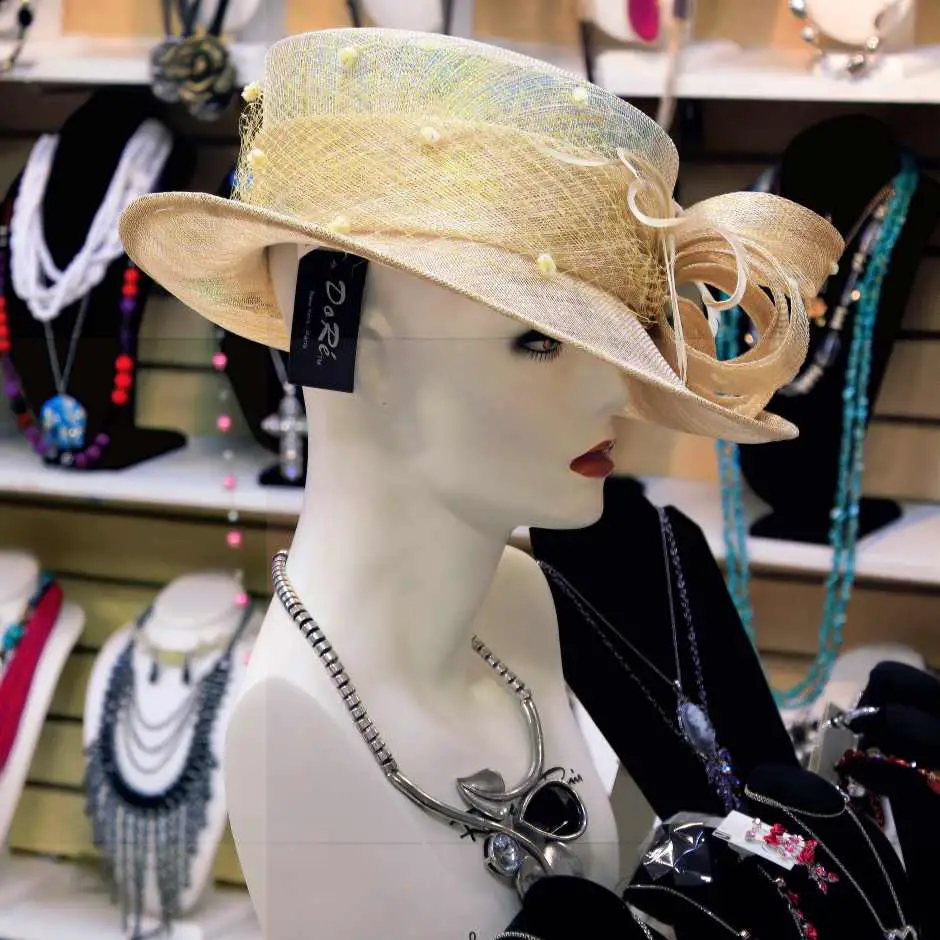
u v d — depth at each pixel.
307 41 0.64
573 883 0.70
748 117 1.13
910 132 1.12
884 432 0.90
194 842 0.64
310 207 0.63
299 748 0.70
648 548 0.84
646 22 1.14
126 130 1.33
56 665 0.65
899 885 0.70
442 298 0.63
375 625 0.74
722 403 0.72
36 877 0.65
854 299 0.96
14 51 1.36
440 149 0.61
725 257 0.71
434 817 0.74
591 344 0.59
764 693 0.84
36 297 1.13
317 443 0.71
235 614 0.68
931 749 0.75
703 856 0.70
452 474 0.69
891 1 1.08
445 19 1.21
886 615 0.83
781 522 0.83
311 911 0.70
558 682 0.88
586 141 0.62
